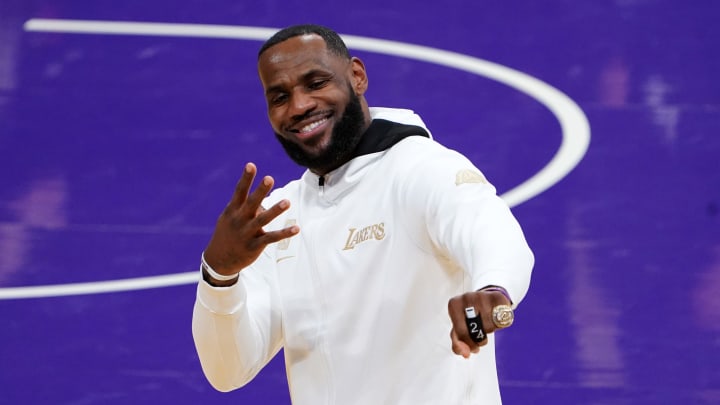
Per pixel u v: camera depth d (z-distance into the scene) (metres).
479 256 9.27
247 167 9.80
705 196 22.62
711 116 24.33
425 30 26.89
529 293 20.97
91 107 25.39
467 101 25.02
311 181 11.31
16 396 19.27
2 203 23.12
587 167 23.31
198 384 19.64
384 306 10.50
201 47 26.84
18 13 27.61
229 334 10.95
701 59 25.70
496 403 10.85
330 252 10.87
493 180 23.22
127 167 23.98
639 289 20.95
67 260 21.95
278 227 11.48
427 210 10.20
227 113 25.23
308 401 10.98
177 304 21.03
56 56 26.59
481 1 27.62
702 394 19.08
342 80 10.98
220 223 10.23
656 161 23.39
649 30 26.50
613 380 19.34
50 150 24.38
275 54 10.92
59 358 20.00
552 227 22.16
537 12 27.20
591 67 25.67
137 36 27.14
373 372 10.54
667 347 19.91
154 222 22.77
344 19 27.27
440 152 10.65
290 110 10.87
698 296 20.77
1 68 26.19
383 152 10.91
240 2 27.83
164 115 25.20
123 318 20.78
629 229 22.06
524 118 24.52
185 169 23.94
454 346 8.55
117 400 19.23
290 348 11.16
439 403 10.38
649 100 24.73
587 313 20.56
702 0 27.22
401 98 25.12
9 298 21.12
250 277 11.53
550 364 19.67
